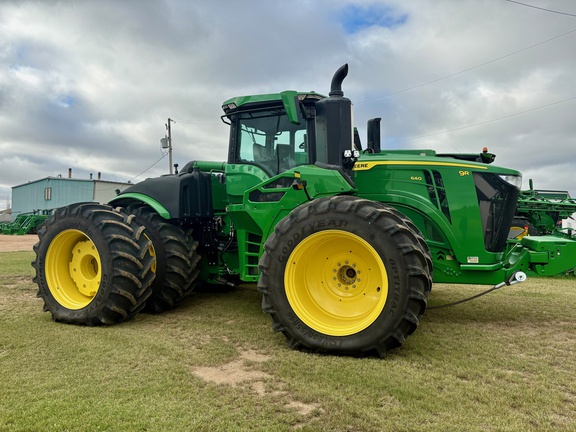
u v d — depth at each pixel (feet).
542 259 13.42
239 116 16.05
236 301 17.71
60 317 13.92
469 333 12.75
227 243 16.88
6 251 44.24
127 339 11.91
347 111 12.87
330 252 11.73
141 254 13.91
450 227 13.35
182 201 15.81
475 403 7.93
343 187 12.43
